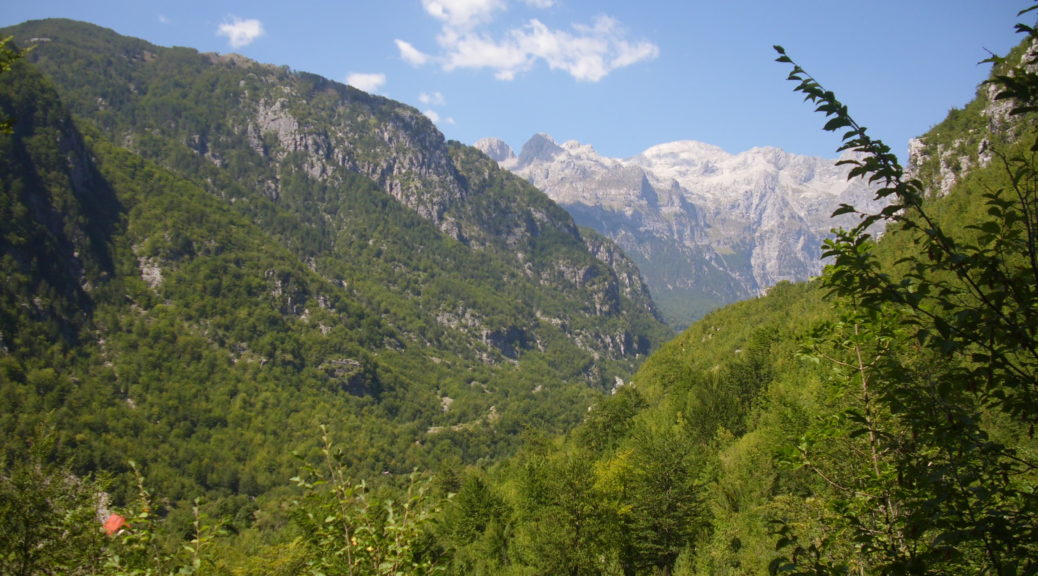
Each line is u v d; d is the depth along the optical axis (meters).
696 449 55.31
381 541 11.89
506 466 109.44
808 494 31.77
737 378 78.06
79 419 173.88
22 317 198.50
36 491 13.15
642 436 59.16
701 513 45.28
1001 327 6.62
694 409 72.69
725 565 38.38
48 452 13.97
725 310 171.12
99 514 13.29
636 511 46.31
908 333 11.84
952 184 106.62
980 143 99.38
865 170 7.33
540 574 42.91
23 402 167.25
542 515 45.97
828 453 13.92
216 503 136.50
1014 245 6.83
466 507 58.25
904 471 7.88
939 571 7.27
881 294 7.52
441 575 12.39
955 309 7.16
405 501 12.39
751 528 38.88
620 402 99.69
